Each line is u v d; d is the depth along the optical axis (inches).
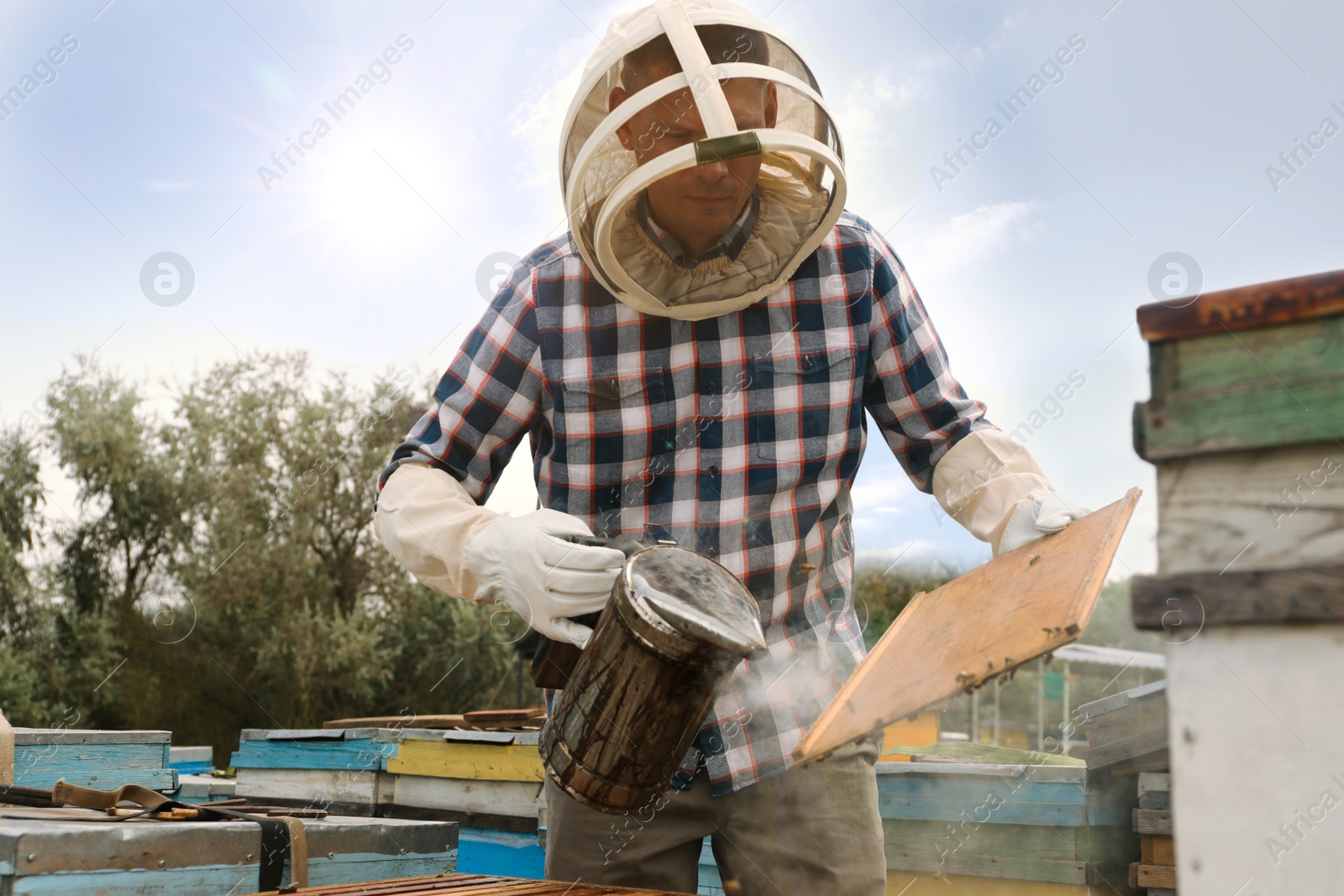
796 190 55.0
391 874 62.3
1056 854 63.9
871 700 43.1
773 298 61.4
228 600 455.8
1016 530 54.6
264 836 54.4
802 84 51.9
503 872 112.8
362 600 458.3
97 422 474.9
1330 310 32.9
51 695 455.8
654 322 61.1
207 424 470.6
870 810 60.2
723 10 53.1
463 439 63.2
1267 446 34.3
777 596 61.0
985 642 40.9
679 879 61.2
